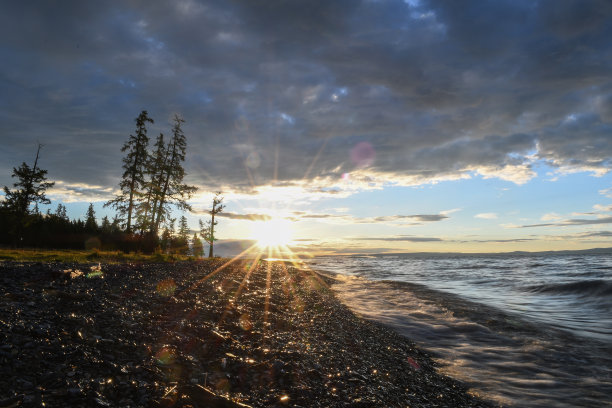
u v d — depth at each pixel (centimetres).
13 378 368
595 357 943
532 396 682
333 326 1076
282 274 2806
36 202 3850
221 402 421
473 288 2698
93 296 797
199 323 746
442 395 654
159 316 745
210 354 592
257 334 775
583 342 1098
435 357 938
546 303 1931
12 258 1672
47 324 542
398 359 858
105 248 3644
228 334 721
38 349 449
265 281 1988
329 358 706
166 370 489
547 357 942
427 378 747
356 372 652
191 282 1335
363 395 536
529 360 919
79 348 484
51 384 377
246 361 586
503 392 700
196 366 529
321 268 5950
